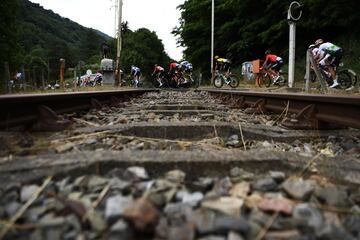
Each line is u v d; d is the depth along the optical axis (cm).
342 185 217
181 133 365
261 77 1684
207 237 135
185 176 216
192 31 4119
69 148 280
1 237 138
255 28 2973
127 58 6481
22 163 216
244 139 360
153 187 186
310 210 163
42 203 168
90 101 605
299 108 471
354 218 165
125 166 215
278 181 212
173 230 138
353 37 2072
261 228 145
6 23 2536
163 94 1287
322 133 393
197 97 1097
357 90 1007
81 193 178
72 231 141
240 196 182
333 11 2050
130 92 1009
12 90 981
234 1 3152
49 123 364
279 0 2611
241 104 734
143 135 359
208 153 242
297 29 2516
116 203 158
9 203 165
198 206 167
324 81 909
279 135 369
